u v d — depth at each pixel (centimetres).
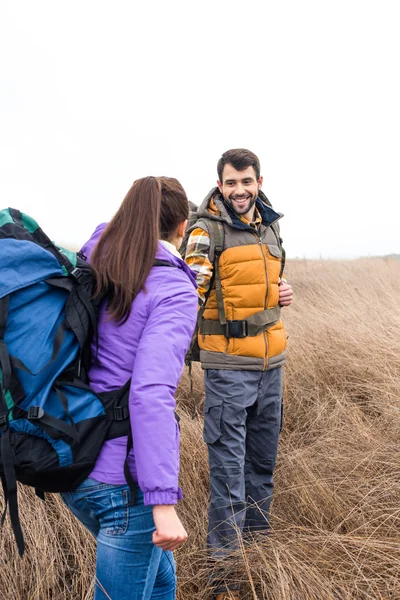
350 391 424
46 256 141
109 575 145
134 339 147
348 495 268
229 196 245
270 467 262
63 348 139
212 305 246
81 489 144
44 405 136
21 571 223
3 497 257
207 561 235
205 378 250
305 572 208
